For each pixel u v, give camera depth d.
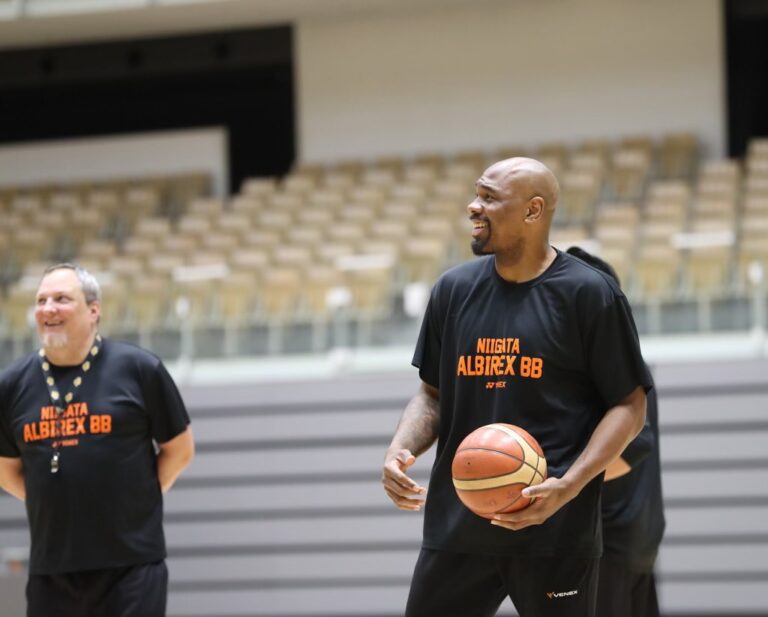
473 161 15.21
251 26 16.53
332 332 9.88
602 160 14.44
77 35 16.36
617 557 4.02
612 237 11.50
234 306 10.35
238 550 9.80
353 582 9.65
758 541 9.18
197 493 9.90
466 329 3.32
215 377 9.98
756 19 15.49
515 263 3.28
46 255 14.69
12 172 17.08
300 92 16.38
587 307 3.23
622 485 4.05
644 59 15.30
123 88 17.70
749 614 9.19
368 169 15.56
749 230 11.60
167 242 13.58
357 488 9.70
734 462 9.23
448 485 3.32
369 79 16.17
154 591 4.04
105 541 3.98
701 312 9.42
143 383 4.10
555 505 3.04
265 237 13.23
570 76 15.52
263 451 9.84
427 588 3.31
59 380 4.08
